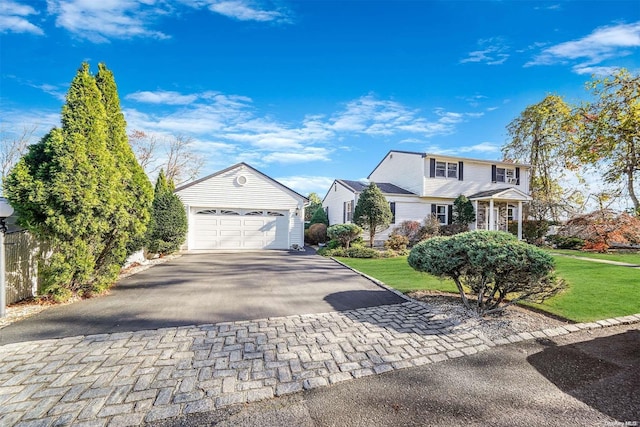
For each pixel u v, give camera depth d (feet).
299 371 9.24
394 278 23.35
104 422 6.87
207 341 11.43
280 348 10.85
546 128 65.16
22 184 14.98
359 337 11.90
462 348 10.98
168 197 36.78
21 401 7.61
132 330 12.57
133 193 21.39
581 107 52.54
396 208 54.39
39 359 9.91
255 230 48.49
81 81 17.71
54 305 16.15
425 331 12.57
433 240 16.30
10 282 16.20
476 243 14.06
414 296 18.07
